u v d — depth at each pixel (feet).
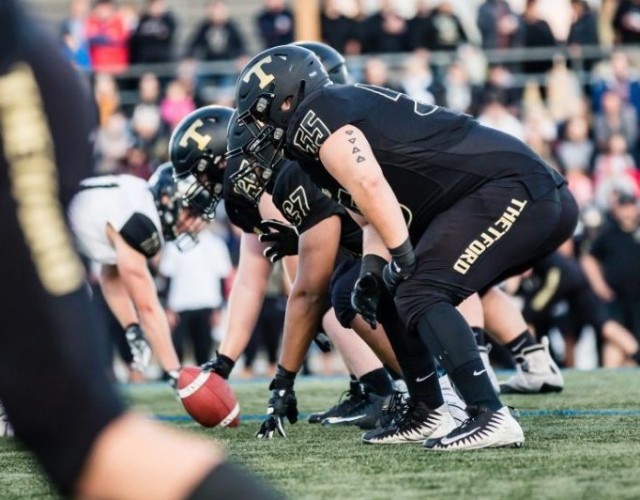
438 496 20.22
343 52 84.12
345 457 25.90
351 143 24.77
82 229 35.76
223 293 69.05
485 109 80.28
